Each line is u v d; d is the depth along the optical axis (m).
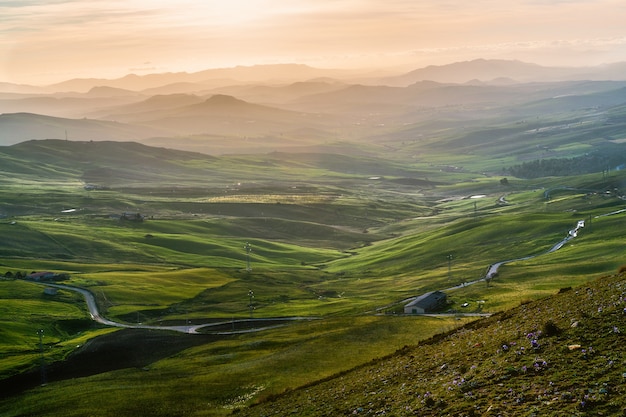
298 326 135.75
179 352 134.12
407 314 145.12
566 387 29.73
